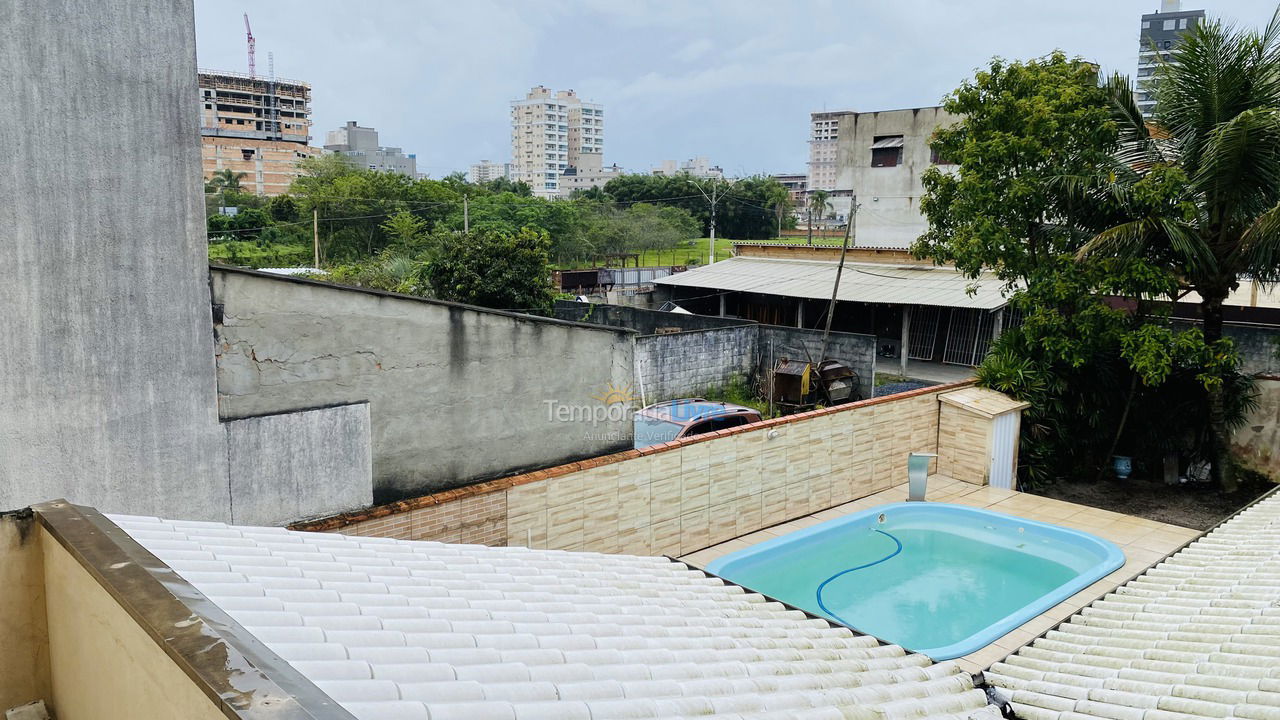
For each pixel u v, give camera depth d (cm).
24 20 645
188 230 758
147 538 404
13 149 650
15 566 290
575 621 452
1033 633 883
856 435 1267
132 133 713
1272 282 1389
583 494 952
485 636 371
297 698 164
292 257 4653
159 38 720
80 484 719
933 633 967
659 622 500
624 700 327
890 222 3894
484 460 1024
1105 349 1422
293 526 789
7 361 666
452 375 981
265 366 843
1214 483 1438
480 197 5894
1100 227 1398
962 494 1328
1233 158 1226
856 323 2997
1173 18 13112
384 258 3731
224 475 815
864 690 450
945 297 2462
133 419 745
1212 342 1358
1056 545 1151
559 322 1062
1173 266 1384
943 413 1405
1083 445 1489
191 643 188
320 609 345
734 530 1118
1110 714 456
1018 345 1481
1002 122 1422
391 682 271
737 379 2200
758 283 2898
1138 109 1431
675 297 3291
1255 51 1263
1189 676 488
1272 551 755
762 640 517
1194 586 713
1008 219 1427
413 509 821
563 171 16938
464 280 2439
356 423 912
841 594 1059
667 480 1030
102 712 249
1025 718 479
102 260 709
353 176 5266
